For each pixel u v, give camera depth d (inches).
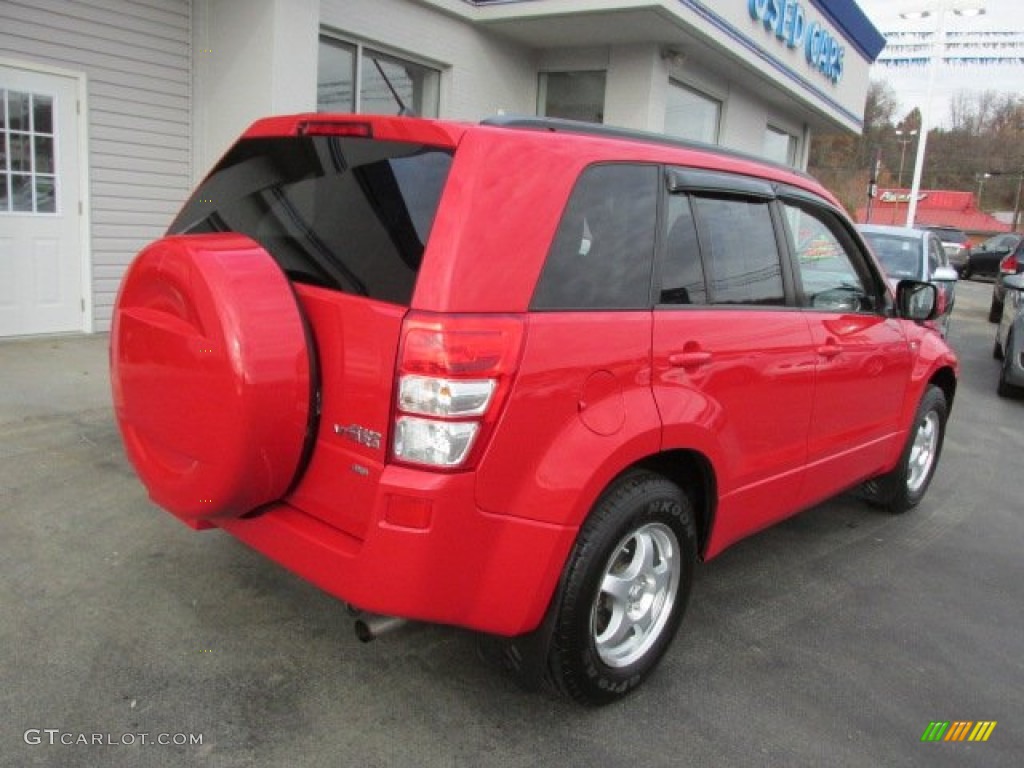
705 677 130.3
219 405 98.5
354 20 358.3
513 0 399.9
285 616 136.5
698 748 112.8
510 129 104.5
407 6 382.0
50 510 167.9
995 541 199.5
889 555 185.9
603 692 116.6
